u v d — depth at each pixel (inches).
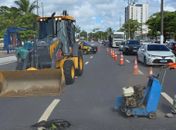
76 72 772.0
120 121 364.8
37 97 511.2
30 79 530.3
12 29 2113.7
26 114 403.2
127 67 1026.7
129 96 378.9
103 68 997.2
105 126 346.0
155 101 374.0
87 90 577.6
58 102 473.1
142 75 799.1
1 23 2787.9
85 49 1919.3
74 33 749.9
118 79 726.5
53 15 701.3
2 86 524.1
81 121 366.3
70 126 346.6
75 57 741.9
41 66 623.2
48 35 700.0
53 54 625.9
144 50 1114.1
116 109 417.7
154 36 3516.2
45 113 405.7
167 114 384.8
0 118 385.7
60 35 697.6
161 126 344.2
